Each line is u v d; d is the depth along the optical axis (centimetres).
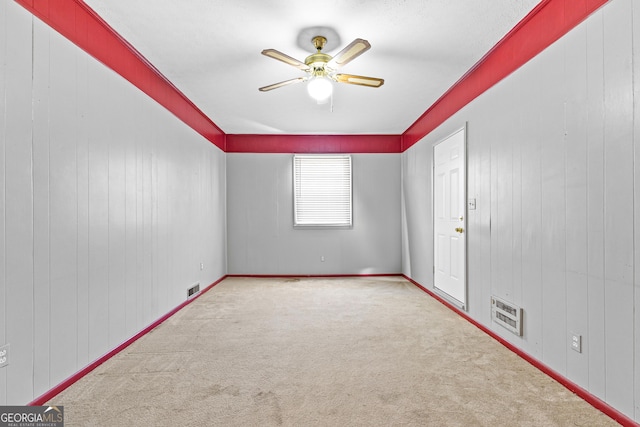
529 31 239
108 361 242
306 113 462
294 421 171
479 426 166
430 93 387
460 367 231
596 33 182
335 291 468
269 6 226
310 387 205
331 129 550
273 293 456
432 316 350
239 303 404
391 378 216
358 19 243
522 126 246
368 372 225
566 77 204
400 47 282
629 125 163
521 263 248
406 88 371
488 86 294
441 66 318
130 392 199
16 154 170
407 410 180
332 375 221
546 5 221
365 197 581
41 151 185
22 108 174
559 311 210
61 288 200
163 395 196
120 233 262
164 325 323
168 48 281
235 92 381
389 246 582
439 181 409
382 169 582
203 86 363
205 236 467
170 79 343
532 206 236
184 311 371
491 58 289
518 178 251
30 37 179
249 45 277
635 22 160
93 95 230
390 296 438
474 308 322
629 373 164
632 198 162
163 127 338
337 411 180
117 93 259
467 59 303
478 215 312
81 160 218
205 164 469
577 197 195
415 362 240
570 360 201
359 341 281
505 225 269
